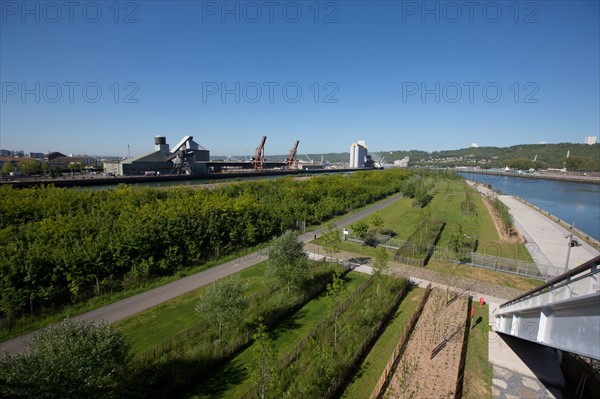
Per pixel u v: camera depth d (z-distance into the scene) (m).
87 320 21.98
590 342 10.21
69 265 24.38
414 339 20.66
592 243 47.31
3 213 34.41
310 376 16.62
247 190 61.00
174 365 17.20
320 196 66.12
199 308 20.39
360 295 25.69
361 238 42.59
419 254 37.12
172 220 32.53
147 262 28.58
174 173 134.00
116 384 13.85
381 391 16.19
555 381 17.67
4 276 21.61
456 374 17.61
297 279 25.34
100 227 31.09
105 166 134.00
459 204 76.56
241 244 38.47
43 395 11.13
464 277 31.62
